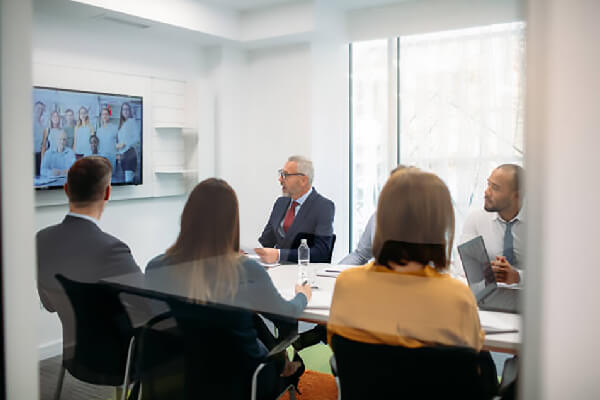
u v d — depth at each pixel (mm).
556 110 804
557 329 833
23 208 1213
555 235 822
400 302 969
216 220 1169
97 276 1245
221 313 1172
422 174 953
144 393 1244
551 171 812
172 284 1210
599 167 820
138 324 1244
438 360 941
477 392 912
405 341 966
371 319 995
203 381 1194
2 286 1187
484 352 903
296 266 1085
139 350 1244
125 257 1236
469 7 899
